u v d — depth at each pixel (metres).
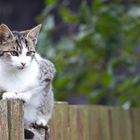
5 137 6.94
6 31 7.63
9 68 7.62
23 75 7.67
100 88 12.43
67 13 11.86
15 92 7.62
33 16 16.84
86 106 9.52
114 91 11.69
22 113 7.09
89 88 12.07
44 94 7.95
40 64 7.88
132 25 11.61
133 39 11.82
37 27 7.82
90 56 11.95
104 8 11.74
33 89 7.75
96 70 12.05
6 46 7.64
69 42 11.82
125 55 11.74
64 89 11.83
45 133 8.05
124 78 12.07
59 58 11.51
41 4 16.89
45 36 11.78
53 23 11.96
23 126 7.13
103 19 11.67
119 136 10.24
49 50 11.72
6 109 6.96
